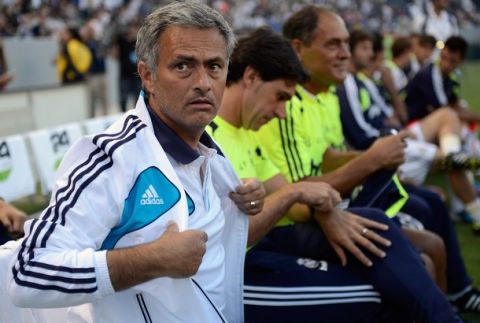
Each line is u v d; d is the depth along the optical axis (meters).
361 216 2.15
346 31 2.82
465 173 4.67
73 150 1.45
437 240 2.73
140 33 1.56
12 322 1.64
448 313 1.96
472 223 4.91
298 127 2.65
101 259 1.31
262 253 2.22
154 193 1.48
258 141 2.38
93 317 1.50
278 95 2.12
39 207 5.51
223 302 1.72
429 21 10.37
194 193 1.61
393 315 2.06
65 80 9.32
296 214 2.24
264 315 2.07
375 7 31.12
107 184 1.41
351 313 2.03
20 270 1.31
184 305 1.50
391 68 9.11
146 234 1.46
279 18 28.64
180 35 1.48
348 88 3.74
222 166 1.78
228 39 1.55
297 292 2.04
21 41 8.71
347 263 2.10
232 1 27.58
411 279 1.97
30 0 16.16
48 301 1.32
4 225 2.45
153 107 1.60
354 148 3.77
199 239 1.39
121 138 1.46
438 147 5.04
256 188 1.82
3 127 6.90
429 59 9.26
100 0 19.83
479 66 23.97
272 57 2.06
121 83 10.92
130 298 1.50
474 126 6.16
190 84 1.50
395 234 2.06
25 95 7.26
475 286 3.52
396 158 2.41
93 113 10.19
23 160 3.88
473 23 25.36
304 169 2.54
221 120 2.17
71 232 1.35
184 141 1.61
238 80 2.15
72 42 9.39
